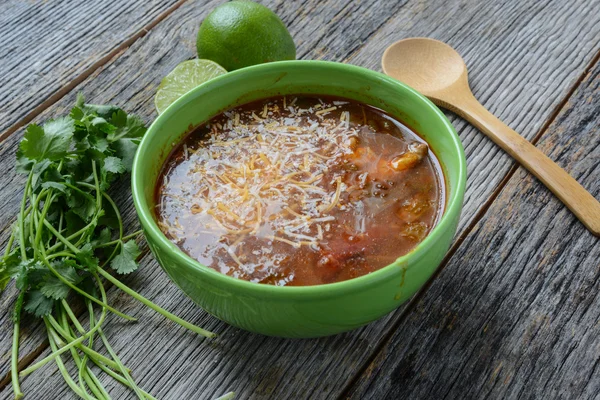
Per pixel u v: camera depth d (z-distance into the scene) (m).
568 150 0.45
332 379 0.38
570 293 0.40
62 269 0.40
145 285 0.41
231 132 0.41
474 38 0.52
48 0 0.56
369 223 0.38
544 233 0.42
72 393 0.38
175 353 0.39
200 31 0.48
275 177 0.39
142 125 0.45
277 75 0.41
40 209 0.43
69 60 0.52
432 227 0.37
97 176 0.43
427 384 0.38
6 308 0.40
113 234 0.43
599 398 0.37
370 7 0.54
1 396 0.38
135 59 0.52
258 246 0.37
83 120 0.43
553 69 0.50
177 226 0.38
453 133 0.38
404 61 0.50
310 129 0.41
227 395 0.37
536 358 0.38
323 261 0.36
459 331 0.39
